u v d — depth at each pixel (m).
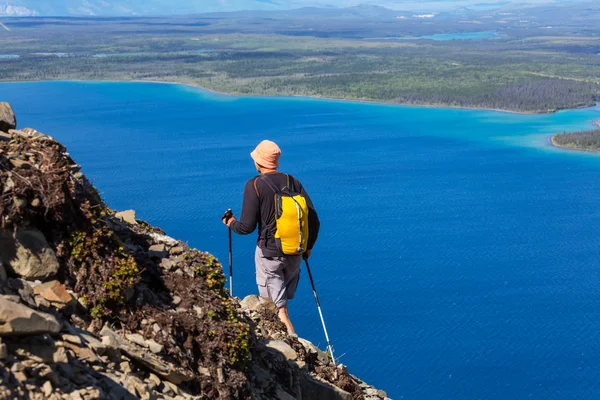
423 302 91.06
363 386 11.68
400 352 75.00
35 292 6.49
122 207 144.38
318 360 10.67
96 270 7.02
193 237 120.06
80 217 7.11
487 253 115.88
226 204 144.50
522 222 137.62
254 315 10.23
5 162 6.72
